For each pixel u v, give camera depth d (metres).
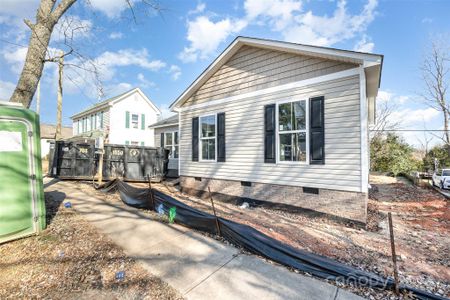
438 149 25.09
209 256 3.54
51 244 3.79
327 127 6.16
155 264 3.30
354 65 5.77
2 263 3.22
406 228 5.93
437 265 3.77
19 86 5.16
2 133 3.74
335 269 2.92
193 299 2.57
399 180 18.30
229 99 8.45
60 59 6.55
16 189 3.87
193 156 9.75
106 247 3.78
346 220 5.81
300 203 6.59
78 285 2.80
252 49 7.79
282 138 7.09
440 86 21.66
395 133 24.30
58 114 14.54
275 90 7.20
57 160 10.43
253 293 2.67
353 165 5.74
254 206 7.58
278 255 3.36
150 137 23.00
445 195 10.99
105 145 11.38
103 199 6.95
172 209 4.99
